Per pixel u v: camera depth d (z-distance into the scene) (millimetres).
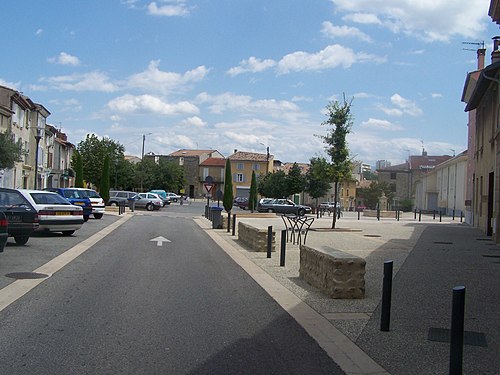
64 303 8594
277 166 113938
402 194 97562
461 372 5094
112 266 12891
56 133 65875
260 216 42969
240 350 6312
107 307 8383
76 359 5816
